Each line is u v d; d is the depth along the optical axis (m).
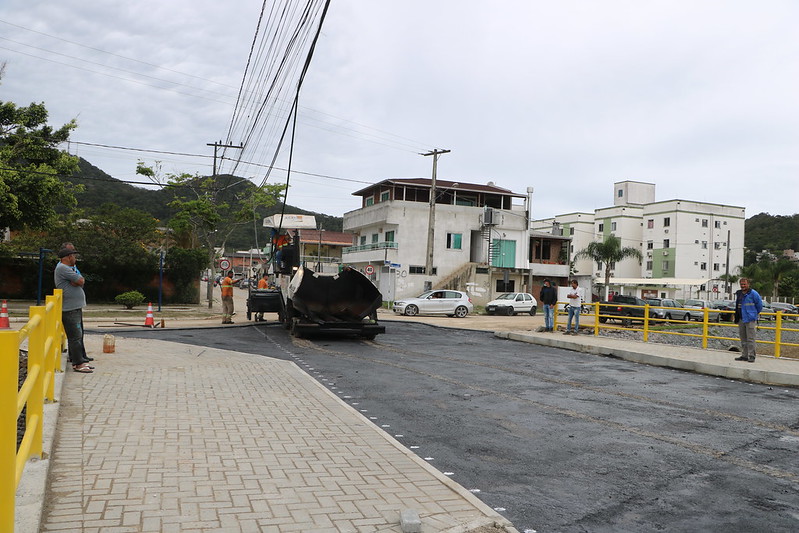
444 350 15.37
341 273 17.84
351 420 6.89
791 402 9.27
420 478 4.91
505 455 5.99
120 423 6.10
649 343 16.69
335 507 4.14
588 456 6.02
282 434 6.09
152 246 41.53
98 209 39.53
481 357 14.07
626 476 5.41
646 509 4.60
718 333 26.58
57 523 3.61
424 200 49.44
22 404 3.25
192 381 8.83
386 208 45.78
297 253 21.25
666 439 6.75
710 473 5.54
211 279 33.31
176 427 6.09
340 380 10.27
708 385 10.84
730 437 6.91
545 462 5.79
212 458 5.12
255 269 29.36
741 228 82.62
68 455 4.95
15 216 23.55
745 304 12.87
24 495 3.74
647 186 86.56
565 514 4.46
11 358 2.68
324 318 17.59
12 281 32.53
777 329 13.64
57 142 25.94
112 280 35.12
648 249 82.75
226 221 34.31
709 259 80.19
